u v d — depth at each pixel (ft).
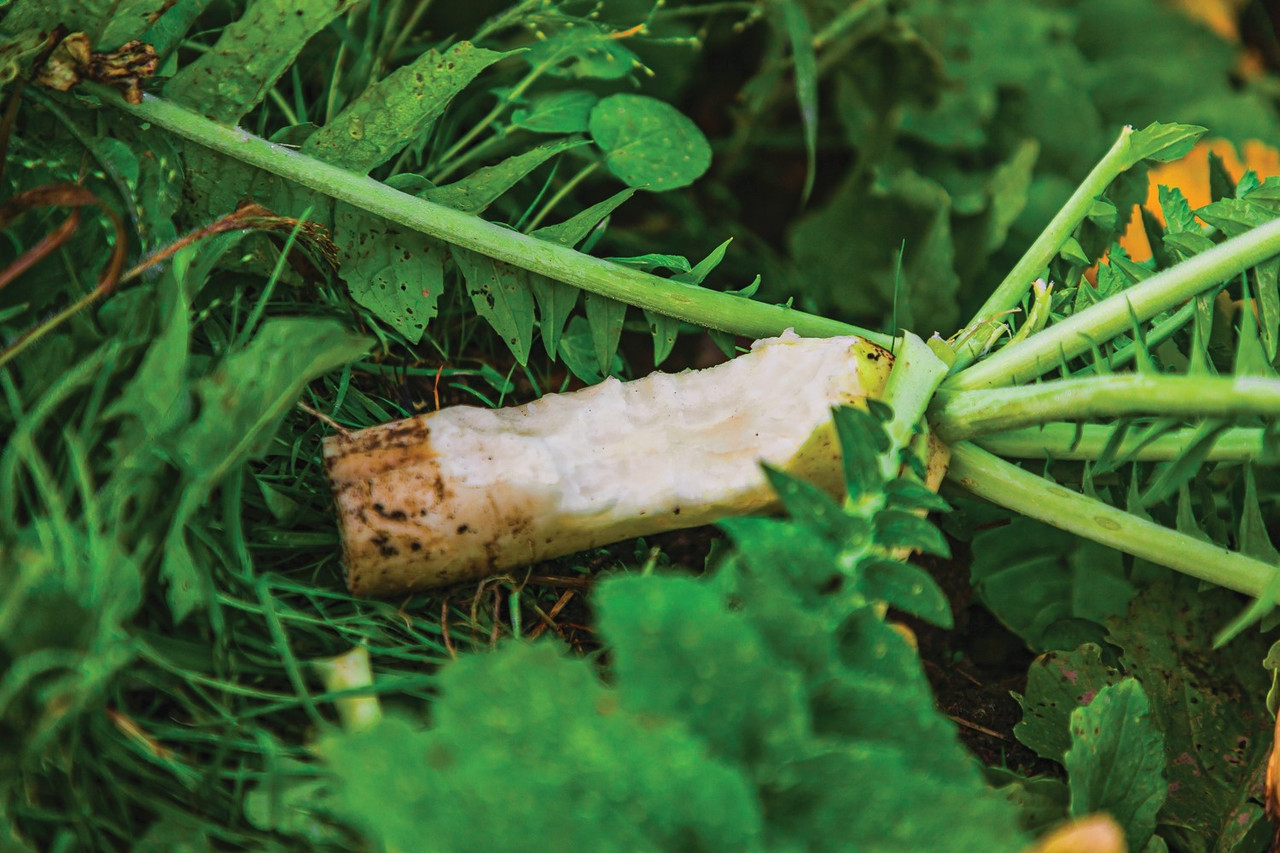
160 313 2.14
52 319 2.13
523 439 2.25
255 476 2.27
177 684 2.14
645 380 2.33
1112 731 2.22
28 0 2.21
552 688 1.86
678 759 1.84
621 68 2.59
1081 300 2.45
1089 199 2.42
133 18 2.25
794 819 1.90
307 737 2.15
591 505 2.24
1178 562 2.31
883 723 1.96
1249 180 2.43
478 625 2.29
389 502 2.21
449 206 2.39
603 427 2.29
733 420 2.29
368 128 2.33
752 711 1.89
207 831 2.07
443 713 1.86
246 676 2.20
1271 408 2.12
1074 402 2.22
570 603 2.35
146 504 2.10
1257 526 2.31
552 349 2.43
